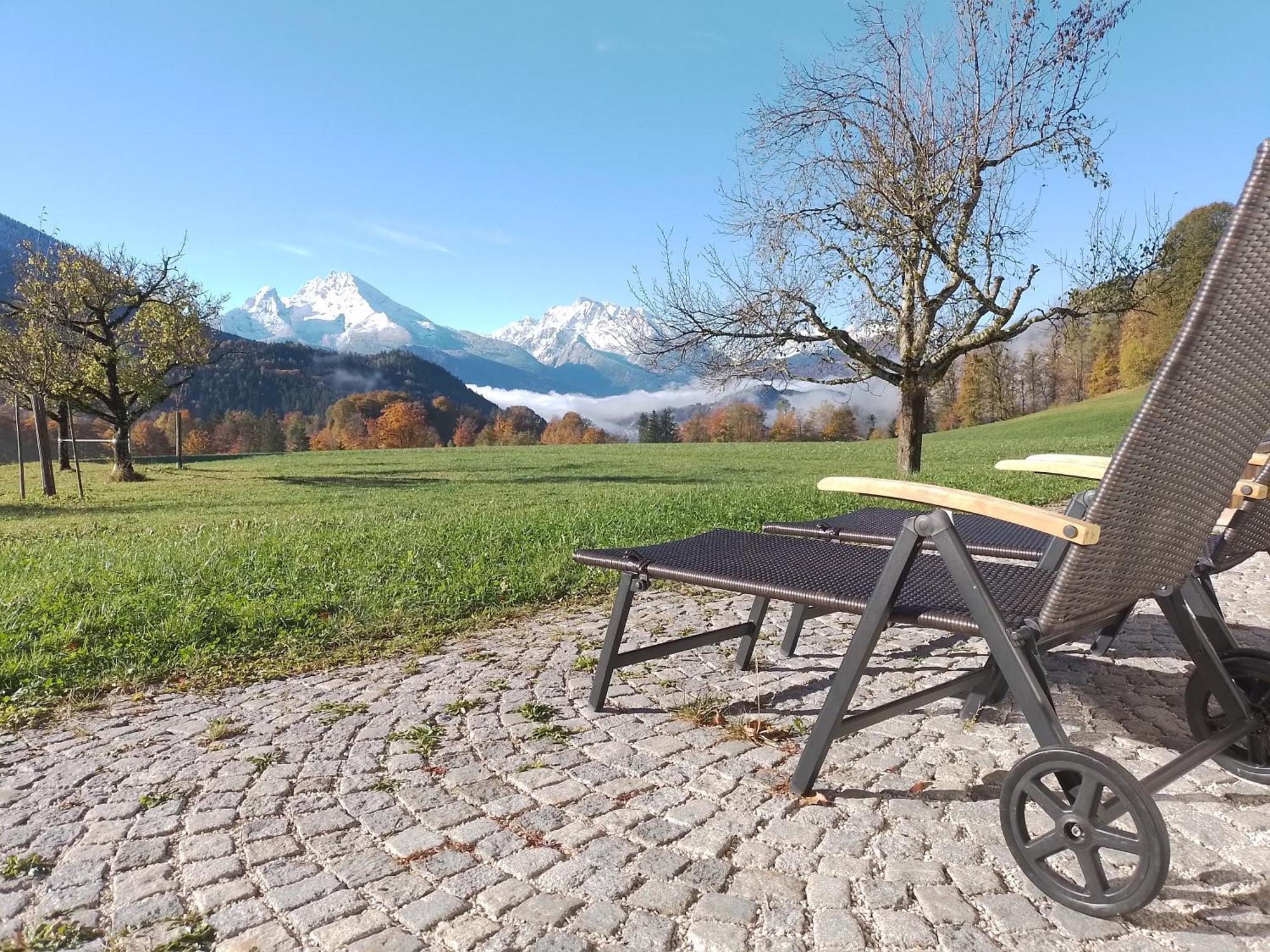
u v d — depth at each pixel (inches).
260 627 163.0
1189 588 89.0
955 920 65.4
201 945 62.7
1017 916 65.9
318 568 217.9
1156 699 115.4
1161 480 64.7
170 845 78.5
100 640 154.8
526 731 107.9
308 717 115.5
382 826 81.7
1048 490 424.5
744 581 90.4
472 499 716.7
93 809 86.9
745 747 101.3
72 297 1027.3
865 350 654.5
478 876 72.4
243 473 1272.1
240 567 219.9
